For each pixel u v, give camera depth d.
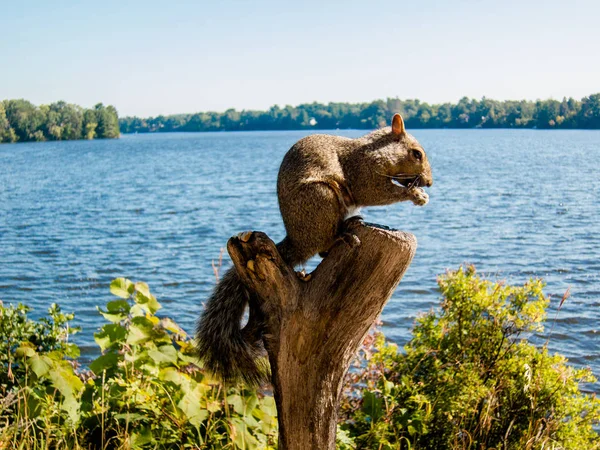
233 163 15.62
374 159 1.27
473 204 6.98
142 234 5.53
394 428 1.40
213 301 1.23
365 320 1.14
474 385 1.43
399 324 2.74
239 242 1.15
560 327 2.60
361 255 1.13
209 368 1.22
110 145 30.81
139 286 1.42
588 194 7.81
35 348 1.44
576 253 4.29
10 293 3.58
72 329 1.52
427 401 1.40
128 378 1.36
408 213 6.41
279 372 1.16
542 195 7.75
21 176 12.77
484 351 1.50
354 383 1.50
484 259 4.15
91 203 7.90
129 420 1.31
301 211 1.22
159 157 19.03
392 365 1.51
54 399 1.35
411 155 1.29
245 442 1.31
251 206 7.29
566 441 1.41
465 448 1.41
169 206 7.44
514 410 1.45
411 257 1.13
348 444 1.34
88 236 5.48
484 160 14.79
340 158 1.26
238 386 1.32
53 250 4.82
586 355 2.30
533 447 1.39
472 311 1.53
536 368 1.48
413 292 3.27
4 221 6.44
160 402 1.34
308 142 1.25
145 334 1.37
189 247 4.89
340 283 1.14
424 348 1.52
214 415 1.37
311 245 1.23
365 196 1.28
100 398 1.35
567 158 15.39
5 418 1.32
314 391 1.15
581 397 1.47
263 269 1.14
